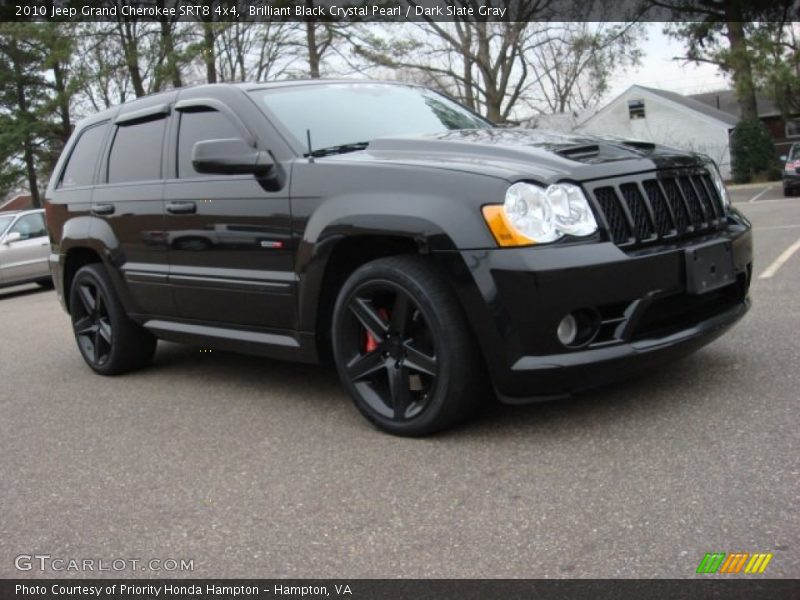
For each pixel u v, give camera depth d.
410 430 3.51
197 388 4.91
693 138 42.16
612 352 3.17
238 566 2.55
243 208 4.07
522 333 3.12
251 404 4.41
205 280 4.36
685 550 2.35
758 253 8.91
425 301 3.30
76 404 4.82
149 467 3.54
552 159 3.33
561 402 3.78
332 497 3.01
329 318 3.92
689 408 3.52
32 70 35.66
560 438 3.33
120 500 3.18
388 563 2.48
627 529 2.51
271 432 3.87
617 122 43.94
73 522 3.01
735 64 31.06
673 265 3.29
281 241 3.88
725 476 2.80
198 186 4.37
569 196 3.16
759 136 34.50
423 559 2.48
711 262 3.44
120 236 5.01
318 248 3.65
